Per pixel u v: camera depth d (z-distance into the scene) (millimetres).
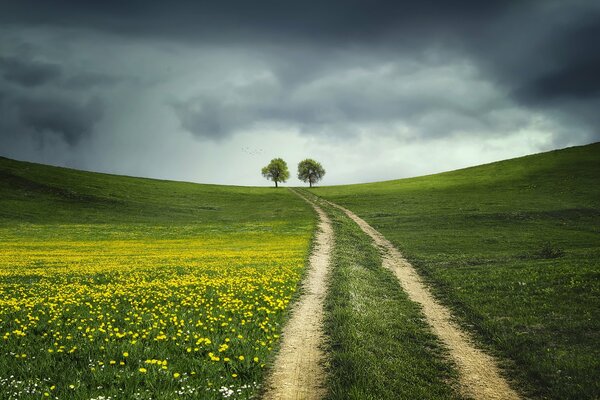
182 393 10914
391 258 37250
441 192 88938
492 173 105375
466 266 31750
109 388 11312
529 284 23484
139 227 68750
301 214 76875
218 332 16172
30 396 10508
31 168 106875
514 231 49594
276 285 24469
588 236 45438
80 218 76375
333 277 26750
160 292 23188
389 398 11094
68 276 30578
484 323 18031
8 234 61656
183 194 105250
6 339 15156
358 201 86938
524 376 13109
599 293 20562
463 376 13188
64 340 15031
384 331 16562
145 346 14469
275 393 11328
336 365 12836
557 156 109438
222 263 35656
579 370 13000
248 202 97812
